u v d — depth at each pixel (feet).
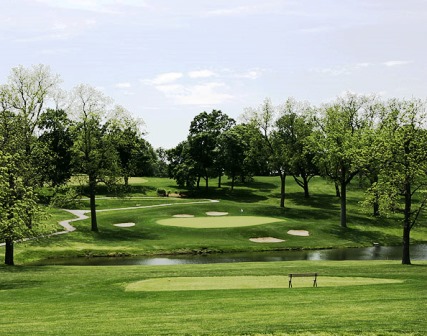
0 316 64.23
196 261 152.35
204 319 59.06
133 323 57.82
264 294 77.51
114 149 208.23
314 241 191.01
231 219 226.99
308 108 270.05
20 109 163.94
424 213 256.32
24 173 139.54
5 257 131.54
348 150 204.44
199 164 359.87
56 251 161.07
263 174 455.22
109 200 302.25
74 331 53.88
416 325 53.47
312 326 53.57
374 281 92.94
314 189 350.84
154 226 203.82
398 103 232.94
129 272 106.52
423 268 113.50
